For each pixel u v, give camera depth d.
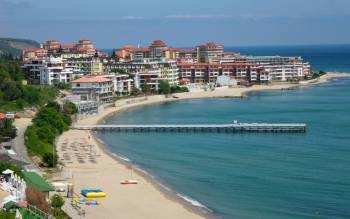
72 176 186.38
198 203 161.25
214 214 151.25
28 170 176.12
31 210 129.38
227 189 176.38
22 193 139.12
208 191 174.12
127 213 149.88
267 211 154.38
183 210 154.12
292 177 190.75
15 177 148.88
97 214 147.62
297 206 158.50
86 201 157.75
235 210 155.25
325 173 195.75
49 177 180.38
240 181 186.12
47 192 151.00
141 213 150.25
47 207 134.88
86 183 178.75
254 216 150.25
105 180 184.00
